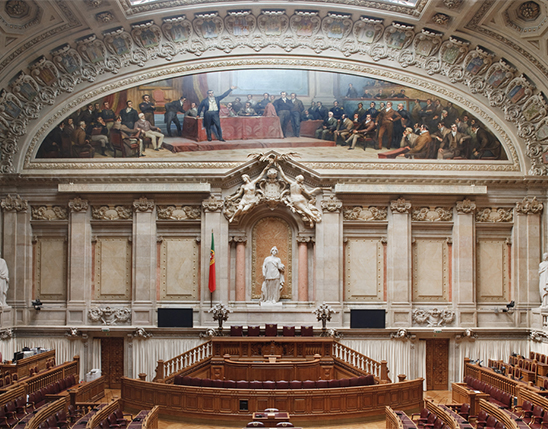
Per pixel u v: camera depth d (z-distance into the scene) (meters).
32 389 19.88
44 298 25.72
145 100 26.11
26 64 24.14
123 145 25.94
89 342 24.98
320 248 25.39
